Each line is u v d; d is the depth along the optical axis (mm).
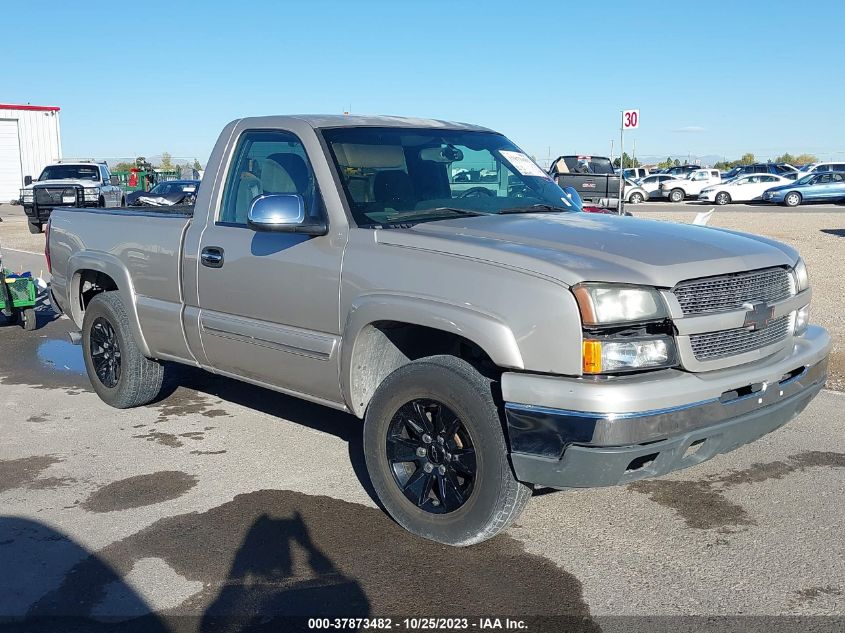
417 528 4152
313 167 4664
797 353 4230
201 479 5012
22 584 3785
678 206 36969
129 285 5891
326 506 4602
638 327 3643
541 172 5598
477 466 3865
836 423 5895
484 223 4406
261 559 4004
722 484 4844
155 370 6219
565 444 3543
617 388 3486
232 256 5000
